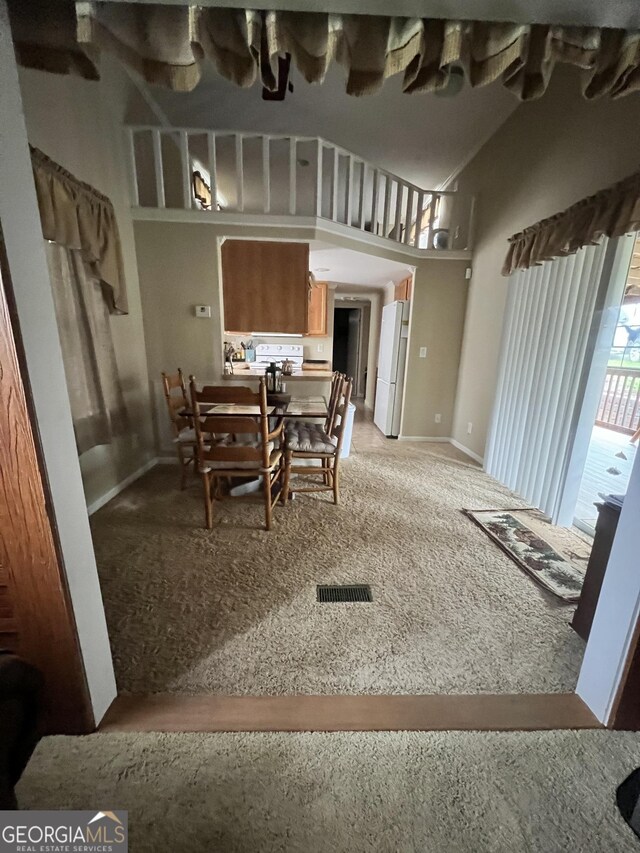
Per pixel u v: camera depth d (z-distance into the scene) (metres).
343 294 6.39
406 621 1.62
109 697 1.21
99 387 2.44
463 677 1.35
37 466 0.91
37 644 1.04
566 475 2.47
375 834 0.90
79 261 2.28
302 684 1.31
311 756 1.07
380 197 5.18
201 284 3.27
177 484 3.07
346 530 2.38
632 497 1.10
